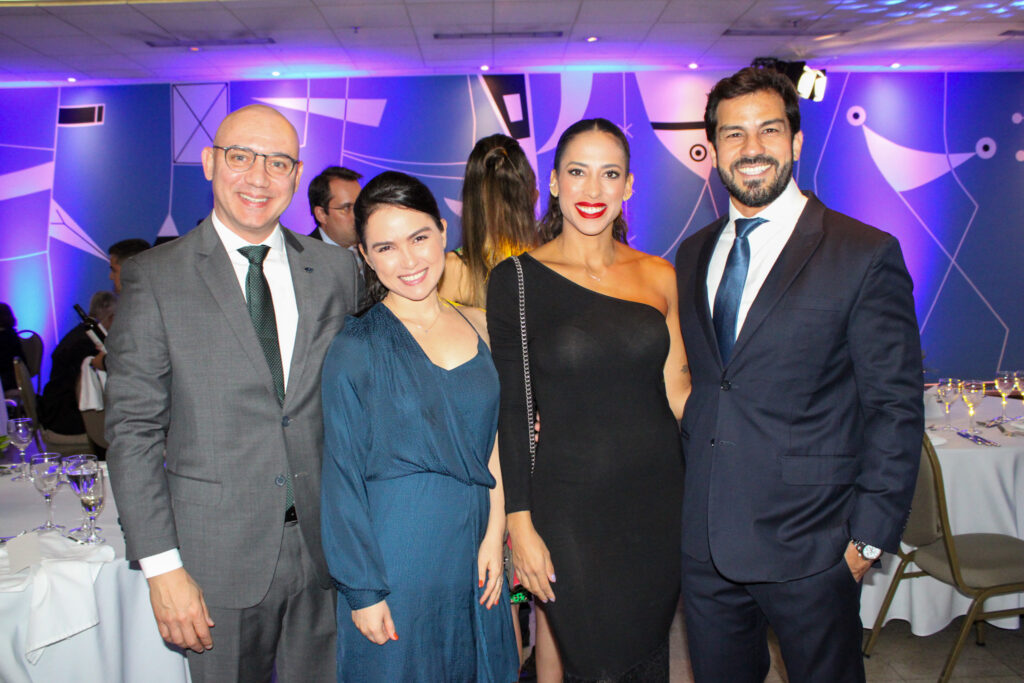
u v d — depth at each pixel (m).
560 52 8.16
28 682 1.96
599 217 1.89
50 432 4.56
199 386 1.71
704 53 8.30
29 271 9.10
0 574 1.97
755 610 1.95
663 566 1.94
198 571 1.71
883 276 1.69
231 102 8.95
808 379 1.74
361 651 1.72
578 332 1.87
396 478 1.73
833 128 9.15
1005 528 3.08
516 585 2.25
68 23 6.88
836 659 1.80
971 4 6.87
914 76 9.15
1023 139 9.25
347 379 1.70
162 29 7.08
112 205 9.05
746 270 1.84
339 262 1.95
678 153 9.06
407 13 6.75
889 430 1.69
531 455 1.90
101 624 2.03
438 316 1.85
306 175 8.98
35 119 9.03
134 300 1.71
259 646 1.78
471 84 8.95
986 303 9.33
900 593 3.07
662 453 1.93
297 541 1.79
